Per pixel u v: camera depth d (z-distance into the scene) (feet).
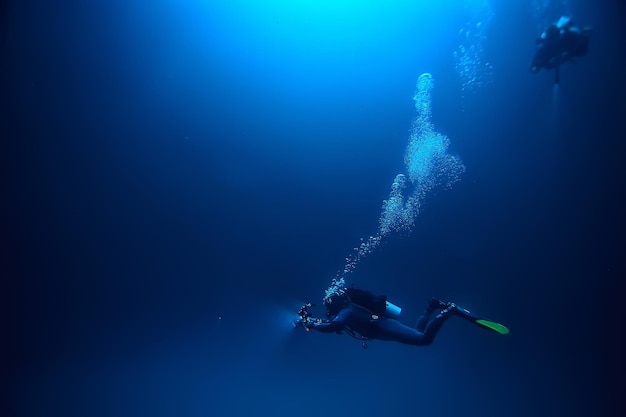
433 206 34.71
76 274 32.81
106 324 30.42
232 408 21.17
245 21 32.24
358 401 22.18
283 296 33.53
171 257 34.06
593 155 32.09
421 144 36.04
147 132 33.76
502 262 32.35
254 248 34.58
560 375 24.20
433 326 12.80
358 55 34.42
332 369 25.09
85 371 24.47
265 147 35.45
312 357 26.18
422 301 32.55
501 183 34.24
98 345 27.71
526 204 33.37
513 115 34.71
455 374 24.94
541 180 33.45
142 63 32.12
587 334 27.22
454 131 35.88
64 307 31.68
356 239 34.81
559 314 28.94
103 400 21.44
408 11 33.22
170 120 33.91
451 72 35.06
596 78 31.94
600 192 31.40
